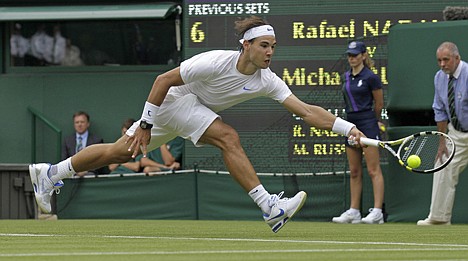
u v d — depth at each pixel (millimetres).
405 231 19344
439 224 23578
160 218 27672
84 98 31078
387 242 14961
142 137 16406
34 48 32094
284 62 27391
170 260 10656
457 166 23281
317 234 17656
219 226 21703
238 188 27094
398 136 25344
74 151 30031
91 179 28047
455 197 24812
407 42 25188
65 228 20141
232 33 27750
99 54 31750
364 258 11125
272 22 27469
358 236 17000
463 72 22828
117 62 31672
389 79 25516
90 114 31031
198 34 27875
